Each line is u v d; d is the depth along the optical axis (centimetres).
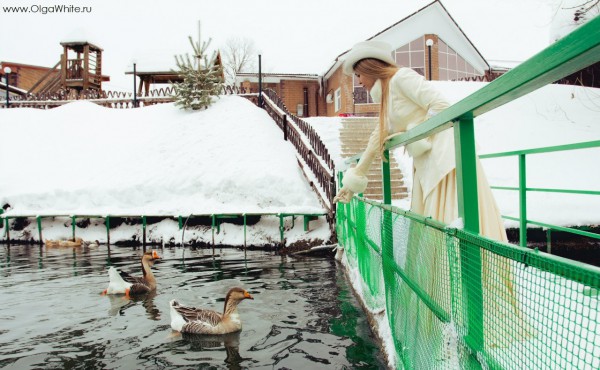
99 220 1426
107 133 1827
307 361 427
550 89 1925
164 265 971
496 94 140
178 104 1822
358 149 1634
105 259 1073
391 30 2716
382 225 381
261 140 1569
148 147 1656
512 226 798
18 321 577
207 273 872
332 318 559
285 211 1177
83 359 446
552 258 106
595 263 809
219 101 1873
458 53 2930
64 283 805
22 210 1470
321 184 1283
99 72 2759
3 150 1761
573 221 816
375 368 402
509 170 1255
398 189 1328
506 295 148
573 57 101
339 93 2777
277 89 3188
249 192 1345
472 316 161
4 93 3412
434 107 288
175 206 1386
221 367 421
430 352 214
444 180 276
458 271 175
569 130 1574
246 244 1225
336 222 1119
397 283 305
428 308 219
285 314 584
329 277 805
